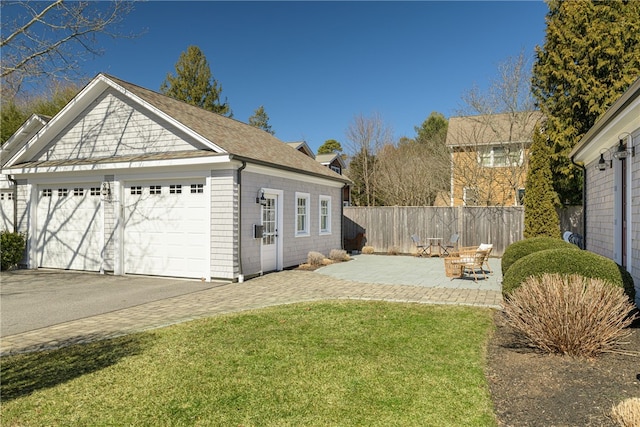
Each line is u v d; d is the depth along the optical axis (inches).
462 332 207.0
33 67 380.8
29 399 134.6
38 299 298.5
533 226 490.3
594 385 140.6
